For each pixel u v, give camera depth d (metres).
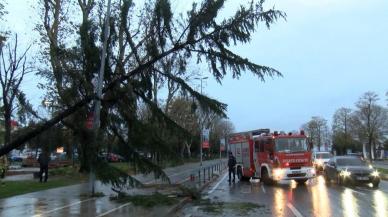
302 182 30.67
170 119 10.60
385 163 77.81
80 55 10.25
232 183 31.48
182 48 9.95
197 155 105.38
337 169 29.39
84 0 25.66
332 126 113.75
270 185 29.17
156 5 9.90
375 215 14.64
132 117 10.44
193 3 9.81
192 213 15.73
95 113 10.15
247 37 9.77
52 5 27.66
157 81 10.33
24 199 18.06
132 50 10.27
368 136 97.19
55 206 15.99
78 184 25.42
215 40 9.76
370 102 97.19
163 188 23.30
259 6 9.70
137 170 10.64
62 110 10.35
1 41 21.97
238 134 35.41
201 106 10.16
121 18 10.40
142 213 14.49
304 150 29.28
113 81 10.25
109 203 16.91
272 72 9.90
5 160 29.52
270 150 29.47
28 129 10.05
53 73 10.66
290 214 15.08
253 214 15.27
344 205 17.47
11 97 10.34
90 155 9.84
